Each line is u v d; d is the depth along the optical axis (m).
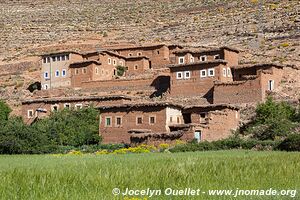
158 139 139.88
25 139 140.62
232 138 126.88
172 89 184.75
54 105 179.25
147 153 109.19
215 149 118.88
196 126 137.88
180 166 49.44
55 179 42.34
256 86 165.75
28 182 41.09
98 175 43.97
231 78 182.88
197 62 181.00
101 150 136.12
